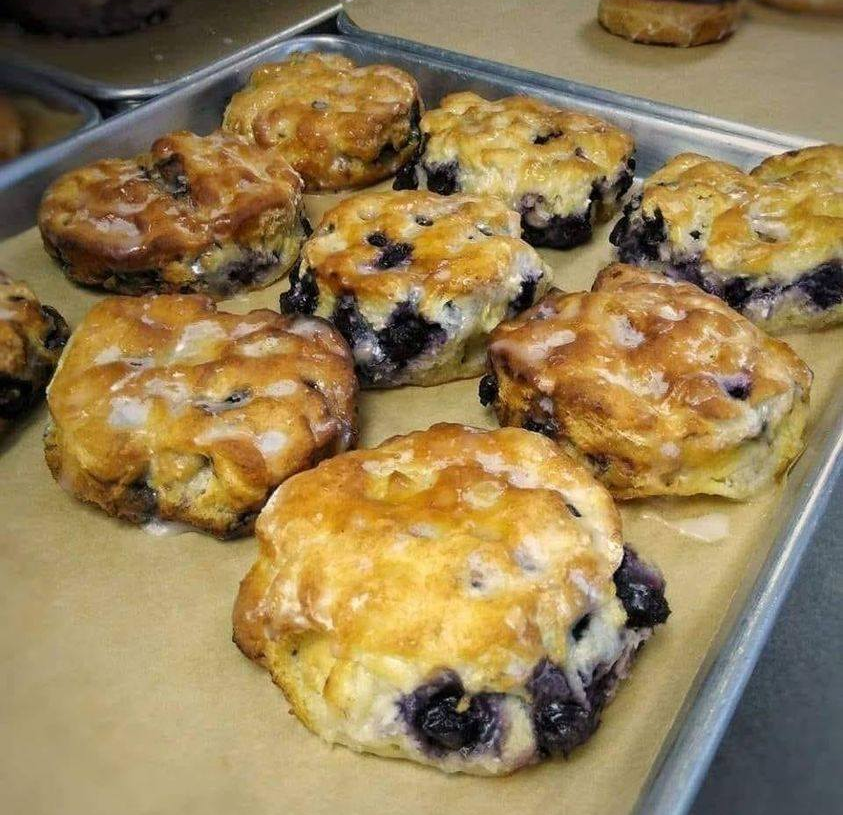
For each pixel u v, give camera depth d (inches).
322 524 8.5
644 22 17.6
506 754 7.9
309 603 8.1
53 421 10.4
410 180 14.9
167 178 13.5
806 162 13.3
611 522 8.7
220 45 16.6
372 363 11.8
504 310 12.1
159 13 17.3
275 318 11.3
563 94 15.5
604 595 8.3
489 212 12.7
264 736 8.3
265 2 18.3
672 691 8.6
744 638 8.3
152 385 10.3
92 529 10.1
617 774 8.0
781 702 8.8
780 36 18.3
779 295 12.3
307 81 15.5
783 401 10.4
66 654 8.8
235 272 13.2
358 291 11.7
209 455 9.8
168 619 9.3
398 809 7.8
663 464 10.1
